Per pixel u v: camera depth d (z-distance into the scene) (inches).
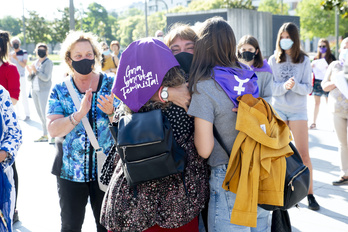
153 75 87.7
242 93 89.1
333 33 1824.6
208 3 2770.7
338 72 190.5
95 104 119.6
